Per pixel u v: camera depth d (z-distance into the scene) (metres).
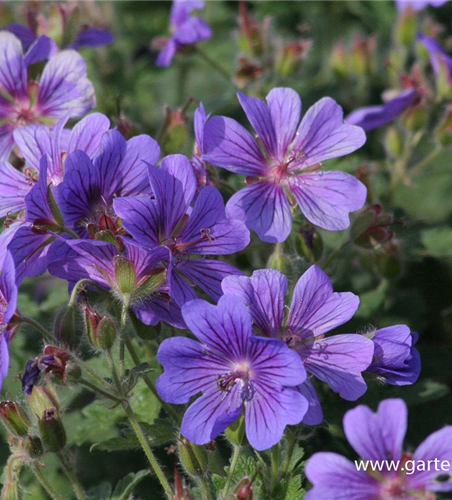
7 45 0.56
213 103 0.66
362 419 0.45
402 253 0.61
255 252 0.56
